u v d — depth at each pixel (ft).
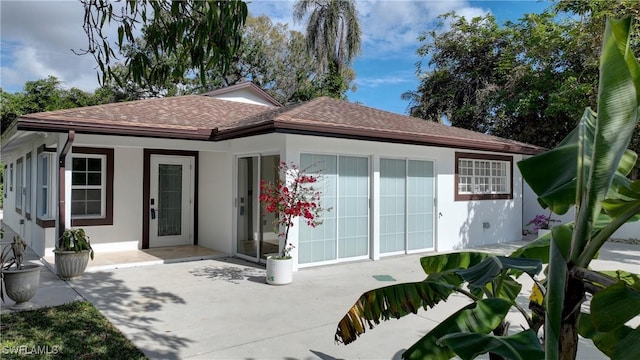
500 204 41.47
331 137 27.14
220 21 10.50
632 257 32.96
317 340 15.57
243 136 27.78
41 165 32.73
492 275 8.52
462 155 37.99
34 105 87.66
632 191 6.45
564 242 7.20
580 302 6.92
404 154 33.27
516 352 7.16
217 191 34.78
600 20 40.50
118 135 27.04
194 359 13.78
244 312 18.81
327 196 28.94
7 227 52.13
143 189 35.35
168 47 10.77
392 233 32.83
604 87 6.45
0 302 19.56
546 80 51.80
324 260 28.99
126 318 17.74
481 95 60.13
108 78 11.48
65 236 24.75
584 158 8.41
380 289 10.05
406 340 15.71
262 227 29.73
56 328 16.19
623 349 6.00
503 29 62.59
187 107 37.14
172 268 28.30
